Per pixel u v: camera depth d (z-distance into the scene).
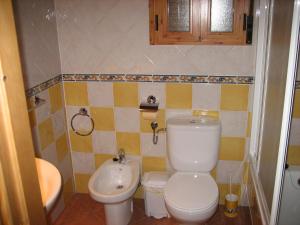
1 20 0.64
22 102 0.72
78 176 2.97
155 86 2.55
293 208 1.88
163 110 2.61
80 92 2.68
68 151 2.84
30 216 0.78
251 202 2.43
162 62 2.48
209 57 2.41
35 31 2.24
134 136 2.74
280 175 1.59
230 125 2.56
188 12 2.33
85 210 2.78
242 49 2.35
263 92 2.23
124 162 2.71
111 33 2.47
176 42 2.41
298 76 1.79
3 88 0.66
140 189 2.90
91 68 2.59
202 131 2.41
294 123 1.85
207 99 2.52
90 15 2.45
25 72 2.13
